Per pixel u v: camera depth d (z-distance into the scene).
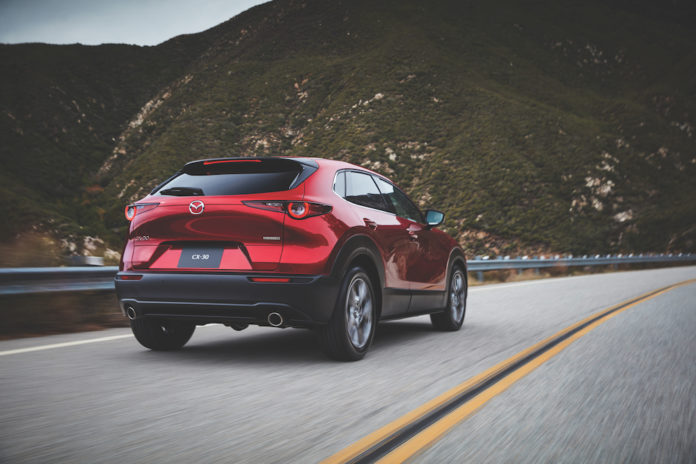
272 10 107.25
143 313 5.25
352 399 4.02
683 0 156.38
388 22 91.50
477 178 52.00
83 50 101.06
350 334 5.32
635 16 132.62
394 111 63.75
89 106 88.75
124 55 103.12
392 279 6.05
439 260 7.20
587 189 51.81
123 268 5.39
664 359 5.57
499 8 113.19
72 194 66.88
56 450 2.89
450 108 63.75
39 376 4.60
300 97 72.75
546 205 48.94
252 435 3.19
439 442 3.12
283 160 5.26
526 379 4.70
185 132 66.56
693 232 45.78
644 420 3.60
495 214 47.97
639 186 53.22
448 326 7.55
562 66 99.88
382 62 73.62
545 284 17.02
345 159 57.84
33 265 9.30
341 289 5.19
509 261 22.30
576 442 3.16
